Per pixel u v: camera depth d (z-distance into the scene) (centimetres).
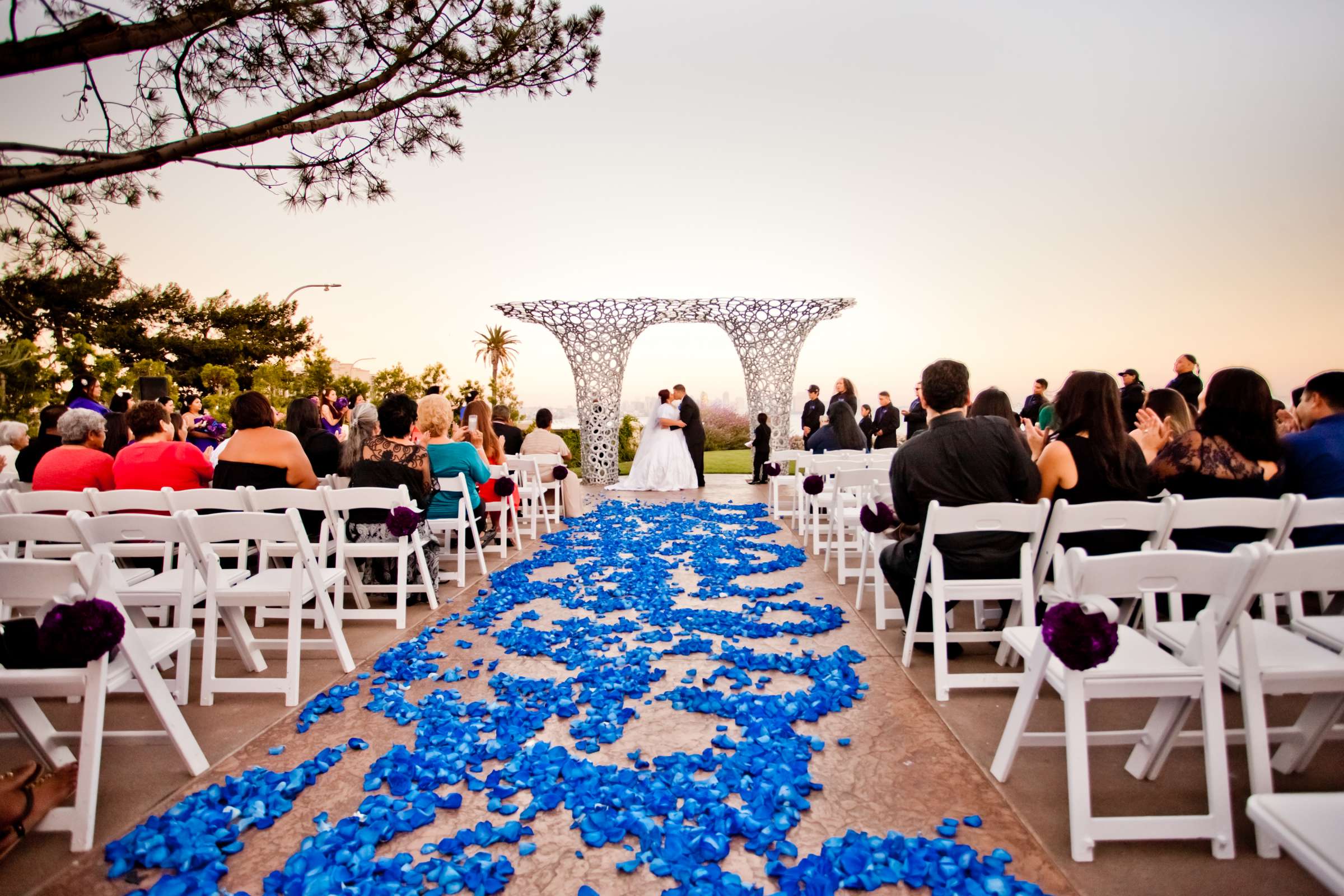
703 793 263
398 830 249
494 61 404
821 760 303
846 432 1142
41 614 266
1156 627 296
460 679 408
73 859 241
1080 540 385
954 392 413
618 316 1578
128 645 274
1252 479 370
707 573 674
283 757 313
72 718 358
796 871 217
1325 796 155
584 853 237
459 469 670
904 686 387
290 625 373
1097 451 387
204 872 226
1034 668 266
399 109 407
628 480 1462
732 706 350
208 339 3378
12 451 757
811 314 1590
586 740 314
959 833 246
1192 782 276
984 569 388
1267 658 244
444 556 727
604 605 554
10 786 232
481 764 300
